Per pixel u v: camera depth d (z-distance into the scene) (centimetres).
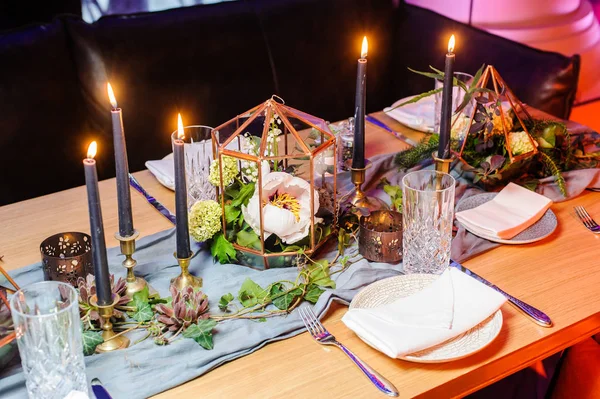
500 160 148
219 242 124
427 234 119
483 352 104
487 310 107
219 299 116
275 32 231
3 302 102
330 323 111
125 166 107
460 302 110
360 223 128
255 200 118
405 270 123
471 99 156
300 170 128
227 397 95
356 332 104
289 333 108
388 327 103
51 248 119
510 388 184
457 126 158
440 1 295
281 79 235
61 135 212
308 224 120
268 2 232
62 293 90
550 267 126
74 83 212
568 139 158
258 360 103
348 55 247
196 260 128
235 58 226
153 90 217
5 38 201
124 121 216
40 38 204
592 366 133
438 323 104
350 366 101
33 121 206
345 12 243
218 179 121
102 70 210
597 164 161
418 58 255
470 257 129
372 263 127
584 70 297
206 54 222
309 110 244
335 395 95
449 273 115
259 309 113
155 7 256
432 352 101
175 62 218
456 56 249
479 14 290
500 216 138
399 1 261
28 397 94
